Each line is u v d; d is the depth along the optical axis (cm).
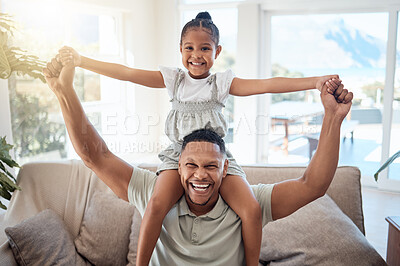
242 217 129
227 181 137
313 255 204
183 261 132
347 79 530
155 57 610
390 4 481
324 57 538
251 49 552
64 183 244
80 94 488
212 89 144
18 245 205
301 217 218
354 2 498
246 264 133
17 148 402
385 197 481
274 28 557
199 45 138
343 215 221
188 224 134
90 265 224
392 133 500
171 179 134
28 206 235
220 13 580
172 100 149
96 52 509
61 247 216
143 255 127
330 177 125
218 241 130
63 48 125
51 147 443
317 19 532
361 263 201
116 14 538
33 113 417
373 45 509
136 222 226
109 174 137
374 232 378
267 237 217
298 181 131
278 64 562
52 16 429
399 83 491
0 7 357
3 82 352
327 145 123
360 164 535
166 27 598
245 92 142
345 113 120
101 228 226
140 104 568
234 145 577
